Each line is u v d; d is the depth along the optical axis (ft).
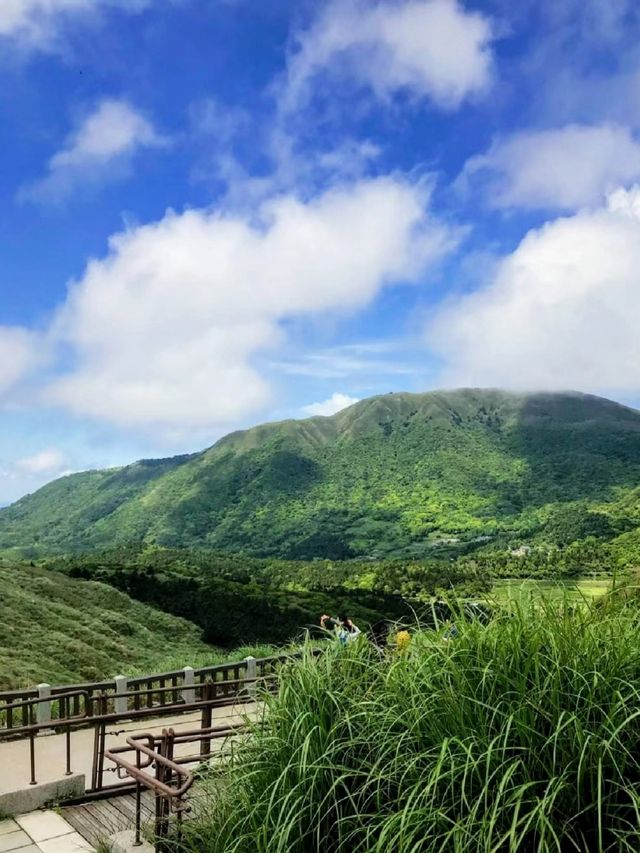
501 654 12.06
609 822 10.46
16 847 19.42
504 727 11.07
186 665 52.29
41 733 35.27
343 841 11.94
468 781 10.98
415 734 11.92
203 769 16.48
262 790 13.26
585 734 10.52
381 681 13.69
